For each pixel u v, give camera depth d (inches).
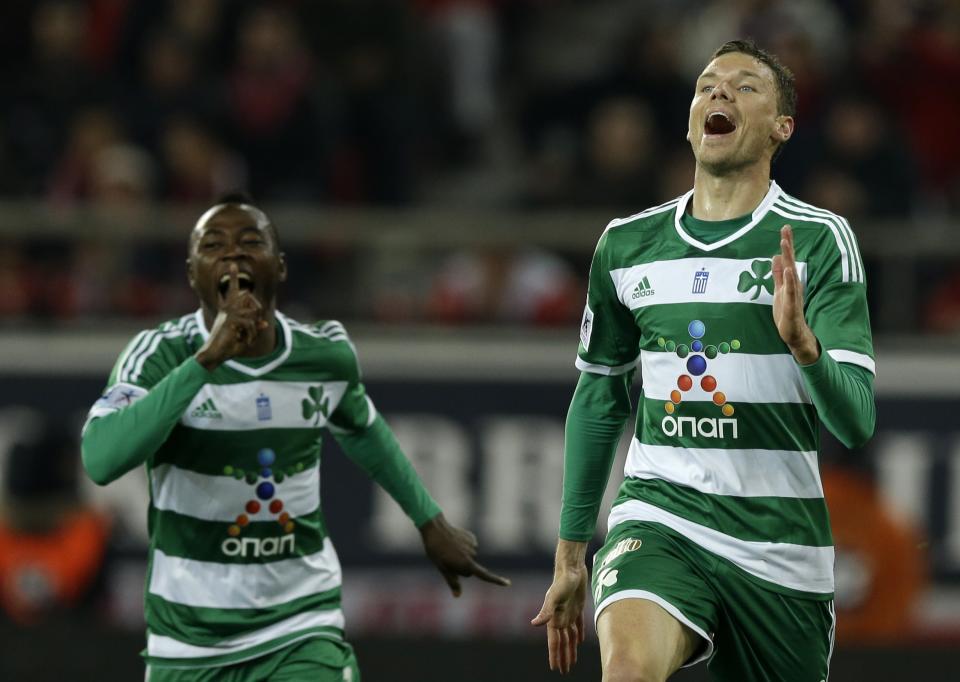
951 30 1357.0
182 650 560.1
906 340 1059.3
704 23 1395.2
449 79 1421.0
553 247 1106.7
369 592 1015.0
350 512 1016.9
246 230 560.1
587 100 1370.6
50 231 1072.8
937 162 1332.4
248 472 557.6
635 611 490.9
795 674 523.8
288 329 570.9
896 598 1021.8
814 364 457.1
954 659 939.3
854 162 1203.9
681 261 516.1
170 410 525.7
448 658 943.0
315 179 1232.2
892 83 1326.3
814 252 503.5
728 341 505.7
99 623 997.2
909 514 1030.4
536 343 1059.9
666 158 1268.5
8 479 1021.2
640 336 542.3
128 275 1074.7
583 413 547.5
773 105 518.3
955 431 1040.8
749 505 508.7
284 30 1251.2
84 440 539.8
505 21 1539.1
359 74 1294.3
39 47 1282.0
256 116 1224.2
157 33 1295.5
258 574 560.7
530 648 948.0
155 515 569.0
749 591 510.0
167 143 1194.6
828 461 1030.4
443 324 1071.6
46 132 1219.2
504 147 1423.5
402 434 1038.4
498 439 1039.0
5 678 925.2
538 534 1031.0
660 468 521.7
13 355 1033.5
